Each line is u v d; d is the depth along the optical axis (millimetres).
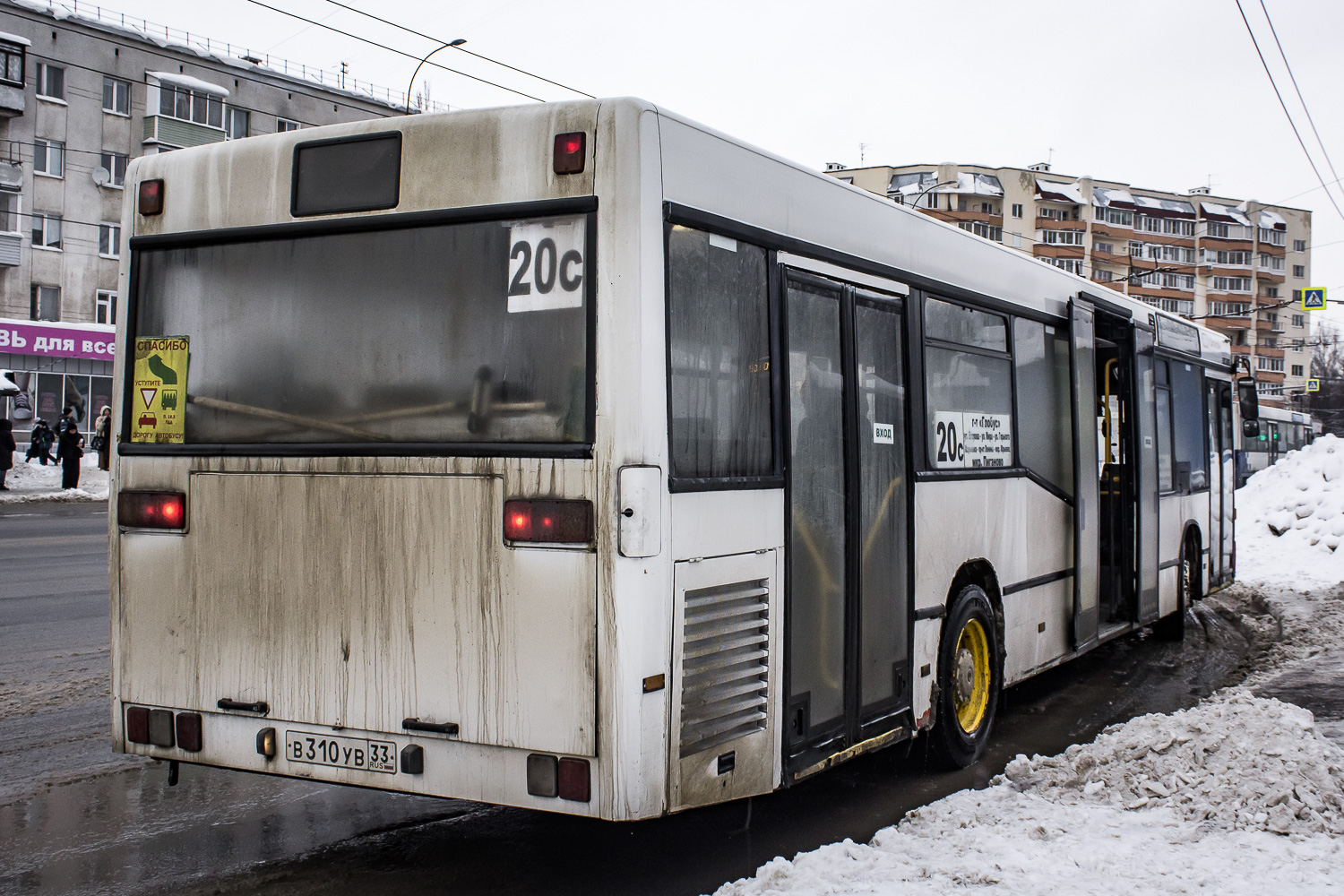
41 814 5008
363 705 4000
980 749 6238
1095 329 8695
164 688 4371
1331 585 13430
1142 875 4055
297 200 4246
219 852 4590
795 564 4527
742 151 4348
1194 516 11062
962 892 3867
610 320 3725
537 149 3877
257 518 4199
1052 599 7391
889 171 83750
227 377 4328
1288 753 5129
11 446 25219
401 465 3963
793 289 4637
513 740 3770
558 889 4246
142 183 4535
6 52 35656
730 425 4180
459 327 3961
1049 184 85750
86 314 38125
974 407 6352
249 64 41469
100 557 14359
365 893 4176
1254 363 96688
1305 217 99812
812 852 4254
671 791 3791
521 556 3771
